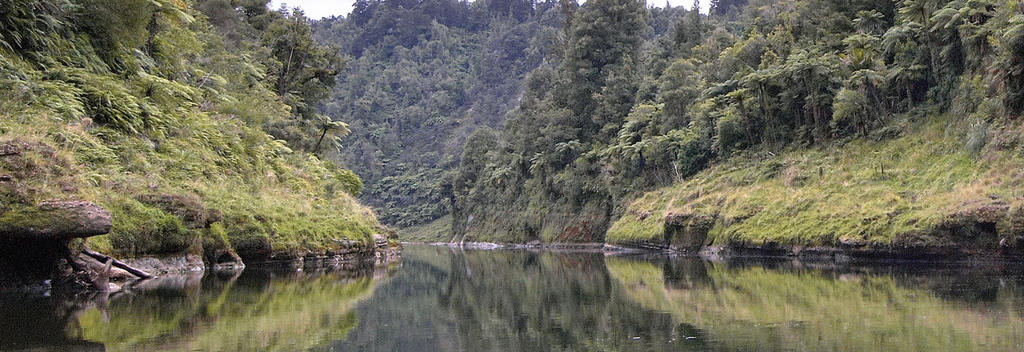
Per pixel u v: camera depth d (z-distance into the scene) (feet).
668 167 146.00
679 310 31.30
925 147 87.61
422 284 51.42
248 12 167.12
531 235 211.61
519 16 652.48
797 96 116.47
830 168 97.50
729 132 125.39
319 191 100.63
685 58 193.16
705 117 135.85
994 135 73.72
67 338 22.09
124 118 60.03
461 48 614.75
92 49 66.80
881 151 94.89
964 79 89.30
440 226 333.01
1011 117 73.56
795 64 109.50
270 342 22.35
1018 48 71.67
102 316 27.22
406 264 85.46
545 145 208.13
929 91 97.45
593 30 215.31
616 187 162.91
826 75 109.09
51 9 62.44
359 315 30.81
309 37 155.22
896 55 106.11
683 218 111.24
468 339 24.75
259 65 134.21
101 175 44.70
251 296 35.94
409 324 28.55
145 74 69.92
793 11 153.07
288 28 152.25
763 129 123.85
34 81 52.01
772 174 107.14
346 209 100.12
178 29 95.55
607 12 217.56
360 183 135.33
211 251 54.13
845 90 102.01
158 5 76.89
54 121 48.19
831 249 75.92
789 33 137.59
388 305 35.22
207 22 133.90
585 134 206.69
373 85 539.29
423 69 574.56
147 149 59.41
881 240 68.18
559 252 144.46
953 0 94.79
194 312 28.96
